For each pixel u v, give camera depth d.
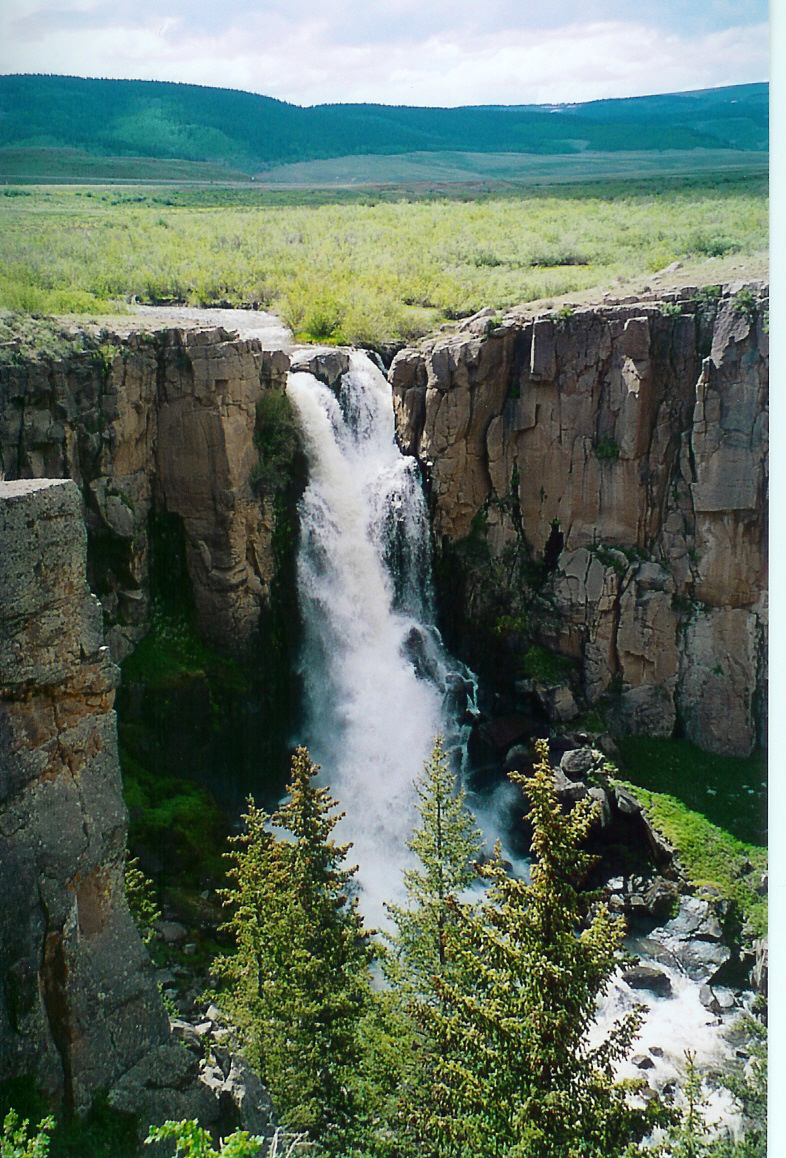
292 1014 22.56
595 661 43.31
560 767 40.22
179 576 39.50
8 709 15.41
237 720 39.03
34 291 42.75
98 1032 16.48
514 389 44.25
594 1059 19.02
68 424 35.03
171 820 33.38
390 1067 22.23
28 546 15.49
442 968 24.39
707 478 41.75
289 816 24.30
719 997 32.41
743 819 39.06
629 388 42.00
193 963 28.38
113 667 17.02
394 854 39.28
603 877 37.84
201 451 38.22
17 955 15.33
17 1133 13.71
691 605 43.00
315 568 42.22
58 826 16.05
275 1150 18.38
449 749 42.72
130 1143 16.25
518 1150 17.16
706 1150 22.55
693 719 43.03
